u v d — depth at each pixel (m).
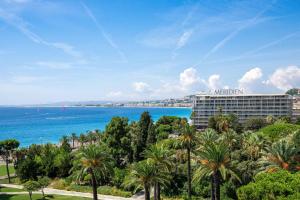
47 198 82.75
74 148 172.75
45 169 106.94
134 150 110.12
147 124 120.75
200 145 78.25
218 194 55.09
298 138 74.94
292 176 44.47
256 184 43.59
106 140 109.62
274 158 56.56
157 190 68.38
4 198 84.00
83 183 96.62
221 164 54.31
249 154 86.06
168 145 105.31
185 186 82.69
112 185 93.06
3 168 129.62
